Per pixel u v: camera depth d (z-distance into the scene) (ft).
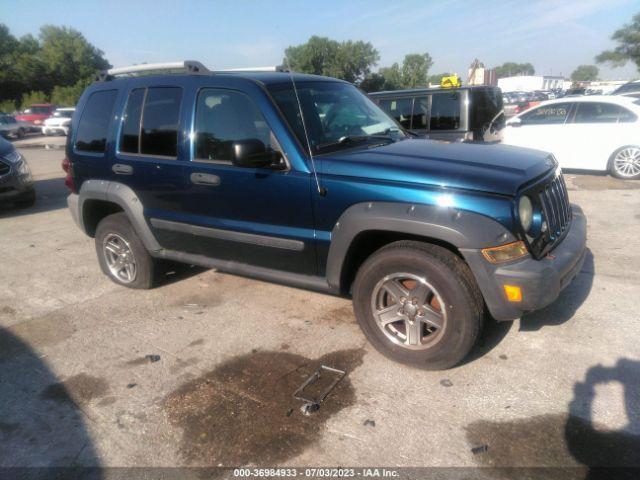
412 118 24.93
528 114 32.48
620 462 7.80
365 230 10.10
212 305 14.35
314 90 12.81
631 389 9.53
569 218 11.80
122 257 15.65
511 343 11.35
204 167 12.32
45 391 10.57
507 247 9.12
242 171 11.69
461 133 23.66
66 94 161.79
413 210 9.55
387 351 10.77
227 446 8.61
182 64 13.17
